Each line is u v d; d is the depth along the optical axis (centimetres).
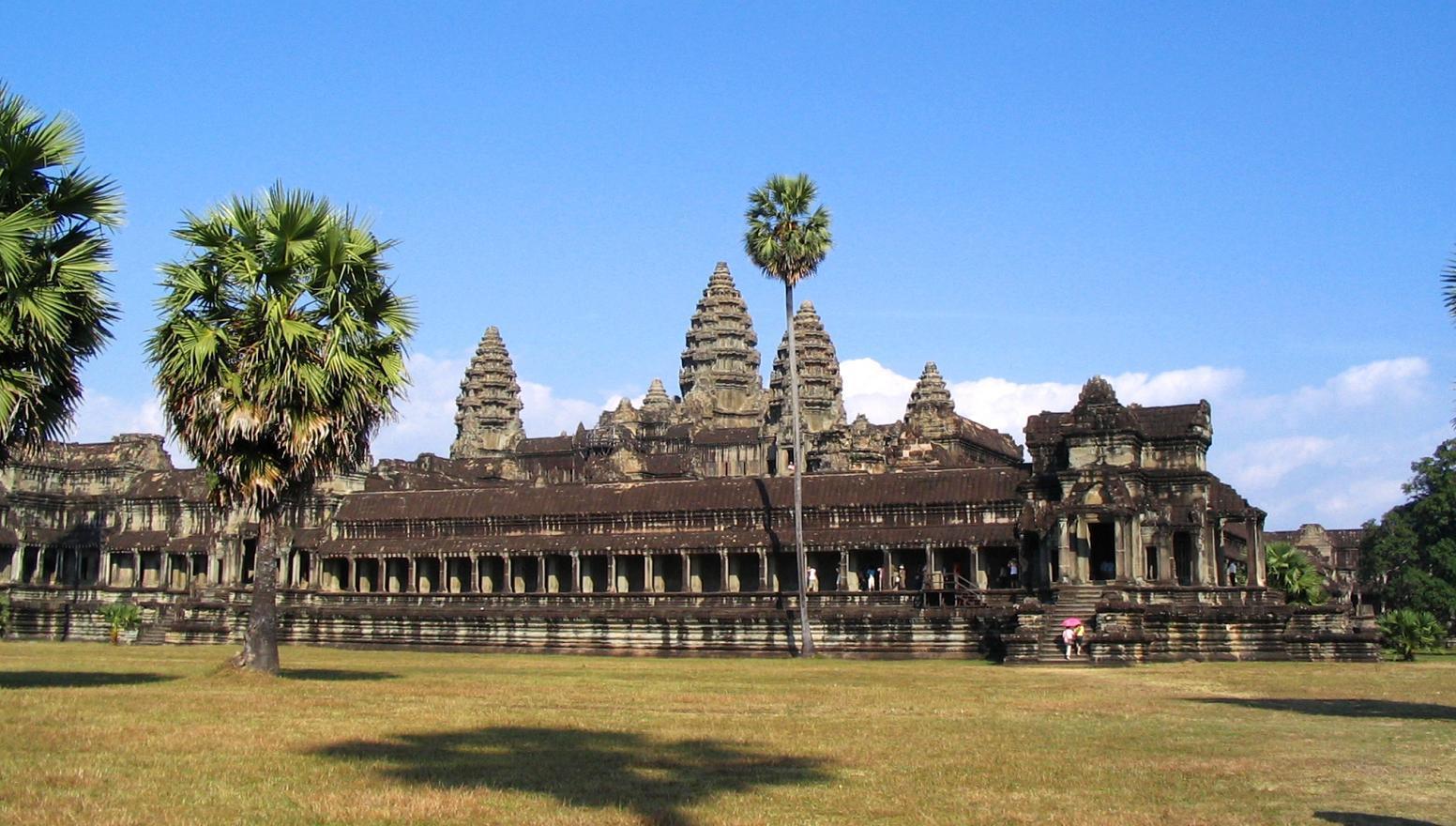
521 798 2773
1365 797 2853
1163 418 10138
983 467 10600
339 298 5525
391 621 11125
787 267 9525
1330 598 12112
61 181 4797
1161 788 2964
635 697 5066
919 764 3288
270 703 4547
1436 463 12694
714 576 11631
